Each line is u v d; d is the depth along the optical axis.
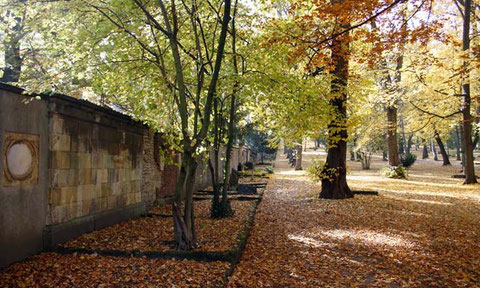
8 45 7.52
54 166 6.62
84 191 7.66
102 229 8.12
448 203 13.02
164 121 8.32
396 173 24.03
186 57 9.40
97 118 8.08
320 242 7.78
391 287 5.31
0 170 5.42
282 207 12.38
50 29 7.30
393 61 13.28
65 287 4.75
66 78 7.72
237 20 9.57
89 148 7.86
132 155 10.07
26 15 7.41
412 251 7.04
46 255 6.12
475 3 19.30
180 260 5.96
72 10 7.05
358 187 17.98
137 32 7.68
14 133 5.73
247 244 7.54
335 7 6.76
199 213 10.63
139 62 8.55
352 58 10.20
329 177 14.10
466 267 6.10
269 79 7.53
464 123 19.58
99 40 7.39
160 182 12.07
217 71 6.73
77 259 5.93
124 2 7.30
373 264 6.35
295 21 8.28
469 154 19.89
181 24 8.40
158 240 7.18
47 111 6.54
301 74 9.91
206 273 5.39
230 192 15.85
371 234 8.41
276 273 5.81
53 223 6.59
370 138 30.00
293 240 7.94
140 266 5.62
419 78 13.46
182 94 6.69
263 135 46.72
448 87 15.60
